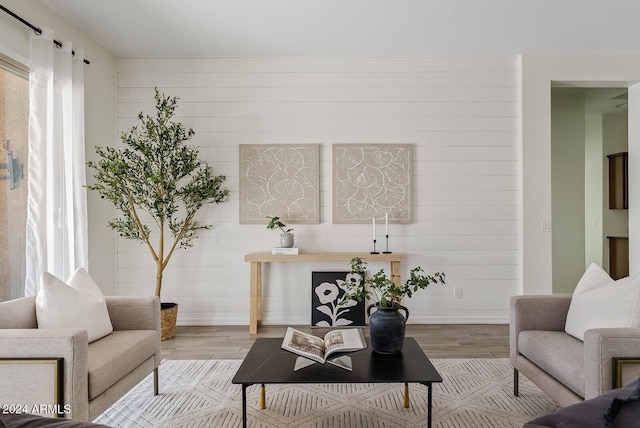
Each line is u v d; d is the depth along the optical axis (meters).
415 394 2.46
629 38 3.65
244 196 4.07
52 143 2.89
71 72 3.12
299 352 1.98
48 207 2.88
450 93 4.11
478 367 2.89
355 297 2.26
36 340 1.66
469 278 4.10
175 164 3.65
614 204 6.05
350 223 4.07
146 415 2.21
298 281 4.12
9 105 2.70
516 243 4.09
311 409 2.27
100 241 3.80
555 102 5.30
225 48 3.88
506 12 3.18
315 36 3.61
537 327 2.37
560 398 1.91
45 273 2.06
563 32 3.54
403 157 4.07
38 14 2.96
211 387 2.58
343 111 4.11
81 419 1.70
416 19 3.30
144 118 4.07
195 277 4.09
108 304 2.46
